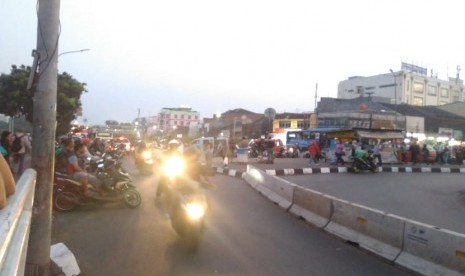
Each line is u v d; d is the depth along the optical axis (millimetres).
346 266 6992
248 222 10156
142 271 6324
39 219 5320
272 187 14078
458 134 64250
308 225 10117
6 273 1829
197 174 8594
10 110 38750
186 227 7824
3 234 1898
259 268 6660
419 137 52094
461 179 24922
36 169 5344
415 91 93688
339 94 102688
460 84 102000
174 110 141750
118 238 8219
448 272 6305
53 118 5438
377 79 95562
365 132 32375
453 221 11531
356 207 8609
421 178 24766
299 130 50031
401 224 7340
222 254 7324
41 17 5367
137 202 11570
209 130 87875
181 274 6234
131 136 66250
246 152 30484
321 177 22781
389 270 6918
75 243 7797
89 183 10992
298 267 6809
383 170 28906
